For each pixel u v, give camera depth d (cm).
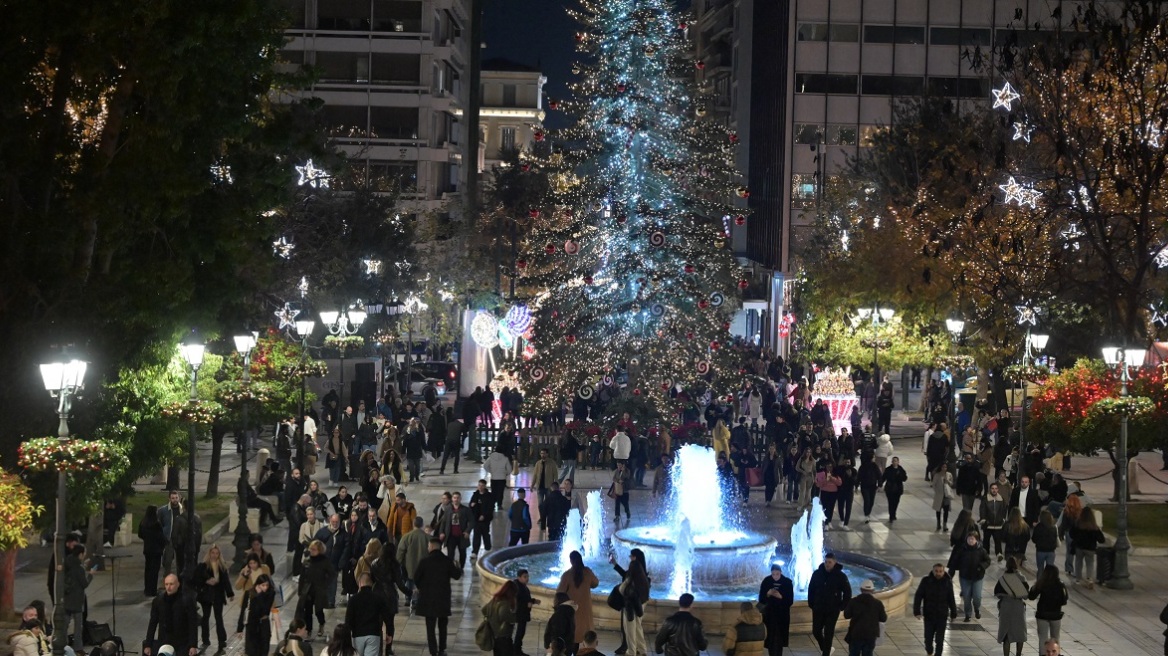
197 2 2289
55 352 2127
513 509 2850
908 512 3600
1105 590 2706
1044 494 3106
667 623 1911
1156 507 3572
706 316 5016
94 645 2003
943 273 4812
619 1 4944
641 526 3173
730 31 11362
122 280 2388
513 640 2125
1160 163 3441
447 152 9062
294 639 1738
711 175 5059
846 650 2223
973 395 5419
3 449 2275
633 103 4978
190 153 2406
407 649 2195
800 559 2697
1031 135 4312
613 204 4941
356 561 2392
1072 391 3372
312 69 2656
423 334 7569
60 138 2292
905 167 6575
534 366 4894
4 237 2255
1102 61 3684
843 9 8756
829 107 8812
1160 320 4391
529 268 5434
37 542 2947
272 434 5150
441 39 9169
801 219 8838
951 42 8750
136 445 2500
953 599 2186
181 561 2492
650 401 4794
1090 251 4334
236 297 2681
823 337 5566
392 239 6000
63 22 2181
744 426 3978
